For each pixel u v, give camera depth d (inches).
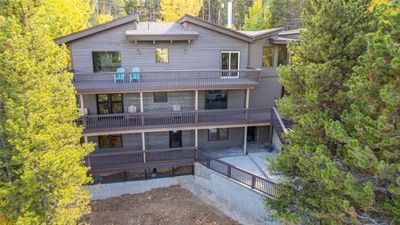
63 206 360.2
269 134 716.0
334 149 333.4
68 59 662.5
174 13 1376.7
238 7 1975.9
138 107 655.8
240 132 728.3
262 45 693.3
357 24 342.0
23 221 288.7
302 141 351.6
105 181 600.1
